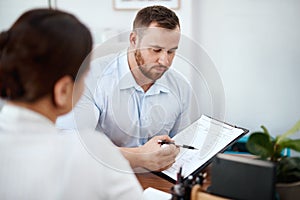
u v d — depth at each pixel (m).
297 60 1.97
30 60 0.59
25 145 0.62
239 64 2.06
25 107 0.63
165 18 1.10
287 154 0.84
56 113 0.67
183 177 0.88
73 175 0.60
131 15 2.12
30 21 0.61
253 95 2.09
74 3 2.20
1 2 2.32
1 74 0.61
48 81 0.61
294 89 2.03
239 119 2.14
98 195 0.63
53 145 0.62
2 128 0.63
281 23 1.94
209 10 2.01
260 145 0.77
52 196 0.60
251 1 1.95
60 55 0.60
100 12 2.17
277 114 2.09
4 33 0.63
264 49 2.00
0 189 0.60
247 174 0.68
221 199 0.70
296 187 0.71
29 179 0.60
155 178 1.02
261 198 0.68
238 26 2.00
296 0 1.88
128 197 0.66
